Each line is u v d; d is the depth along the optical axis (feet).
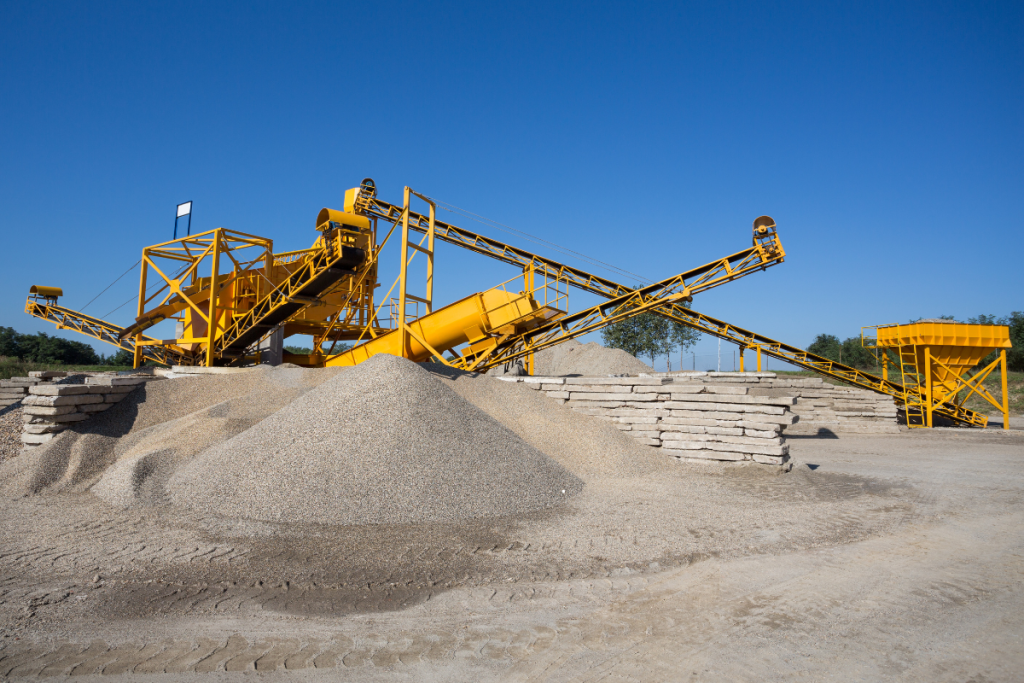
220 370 44.01
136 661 11.61
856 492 27.96
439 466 24.85
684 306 67.31
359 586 15.60
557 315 60.59
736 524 21.97
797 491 27.94
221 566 16.75
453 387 37.50
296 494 22.22
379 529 20.52
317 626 13.30
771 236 61.11
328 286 59.41
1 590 14.93
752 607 14.58
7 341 157.48
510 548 18.86
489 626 13.42
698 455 34.68
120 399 33.14
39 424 29.43
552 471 27.55
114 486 23.89
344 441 25.30
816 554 18.67
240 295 67.31
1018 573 17.17
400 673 11.25
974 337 59.52
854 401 58.29
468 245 70.79
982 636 13.08
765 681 11.08
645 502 25.30
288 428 26.43
